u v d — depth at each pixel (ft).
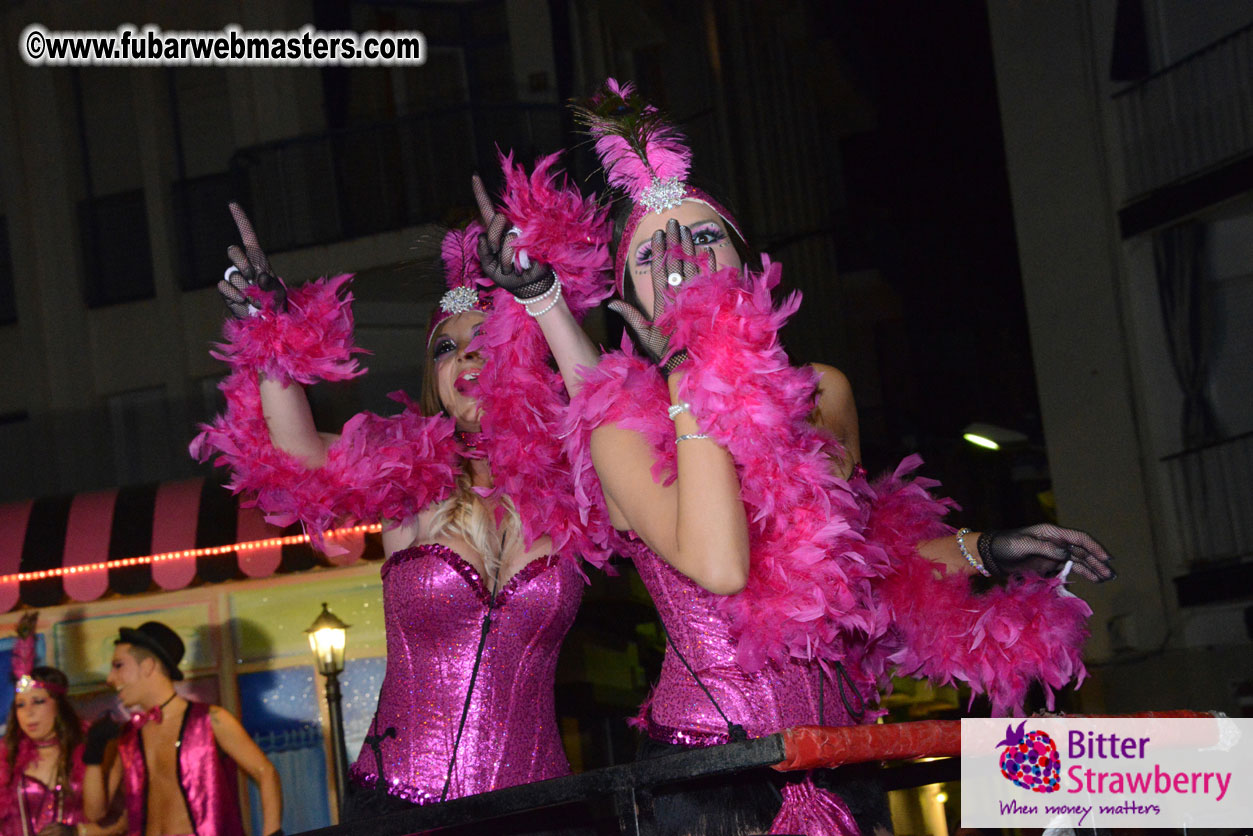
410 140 32.55
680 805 6.15
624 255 6.40
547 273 6.79
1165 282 31.83
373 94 33.27
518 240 6.70
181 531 18.70
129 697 15.39
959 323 41.16
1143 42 32.73
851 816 5.90
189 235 32.83
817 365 7.27
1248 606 29.58
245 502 7.91
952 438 37.35
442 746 7.83
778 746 4.63
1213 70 31.45
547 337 6.91
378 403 30.45
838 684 6.61
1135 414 31.68
